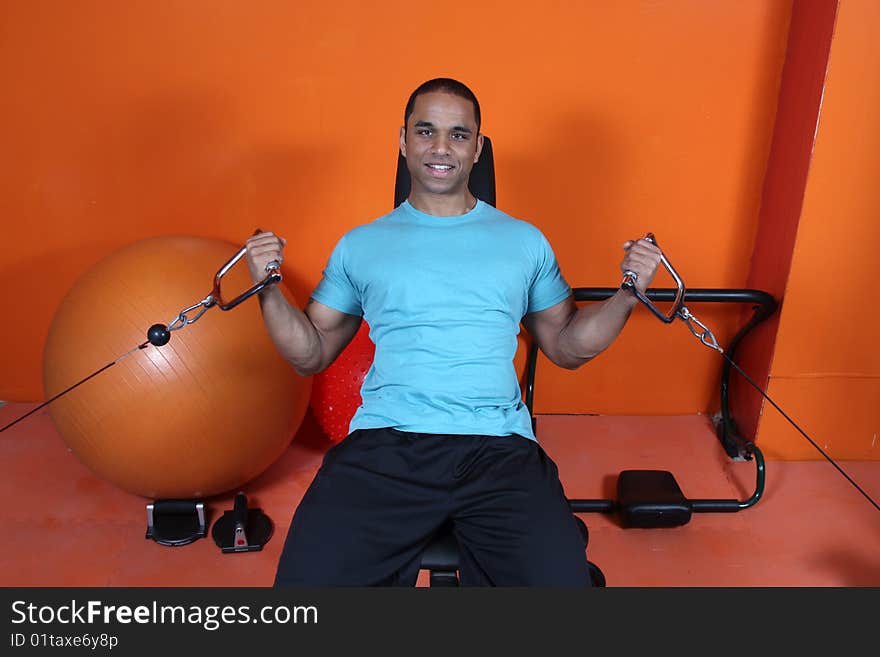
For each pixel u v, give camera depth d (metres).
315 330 1.22
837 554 1.64
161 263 1.56
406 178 1.36
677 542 1.68
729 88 1.83
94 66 1.81
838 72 1.63
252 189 1.91
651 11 1.78
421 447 1.14
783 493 1.84
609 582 1.54
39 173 1.89
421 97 1.20
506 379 1.20
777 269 1.83
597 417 2.13
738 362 2.03
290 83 1.83
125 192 1.91
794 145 1.76
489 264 1.19
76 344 1.51
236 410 1.53
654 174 1.90
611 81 1.83
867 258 1.77
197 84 1.83
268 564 1.58
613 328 1.17
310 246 1.96
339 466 1.13
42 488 1.80
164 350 1.48
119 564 1.57
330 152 1.88
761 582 1.55
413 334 1.17
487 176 1.39
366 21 1.78
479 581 1.08
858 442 1.94
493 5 1.77
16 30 1.78
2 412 2.07
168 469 1.55
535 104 1.84
